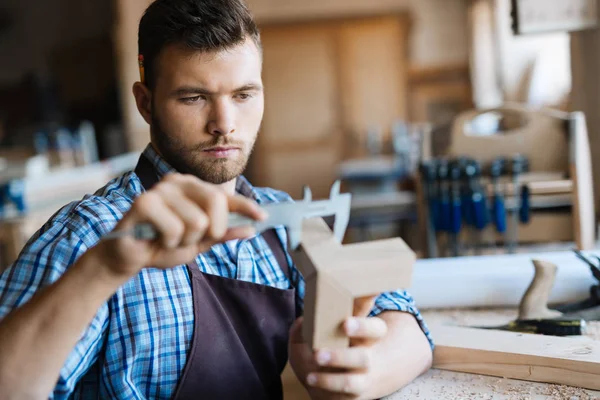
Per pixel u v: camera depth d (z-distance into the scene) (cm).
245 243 107
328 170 665
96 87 701
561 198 179
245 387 98
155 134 98
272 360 104
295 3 648
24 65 698
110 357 91
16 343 69
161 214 61
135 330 92
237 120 94
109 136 602
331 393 83
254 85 94
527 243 183
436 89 652
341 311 74
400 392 98
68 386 81
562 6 186
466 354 105
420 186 191
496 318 129
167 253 66
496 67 612
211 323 97
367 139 655
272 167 668
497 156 190
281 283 111
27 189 310
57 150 433
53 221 93
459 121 193
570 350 101
